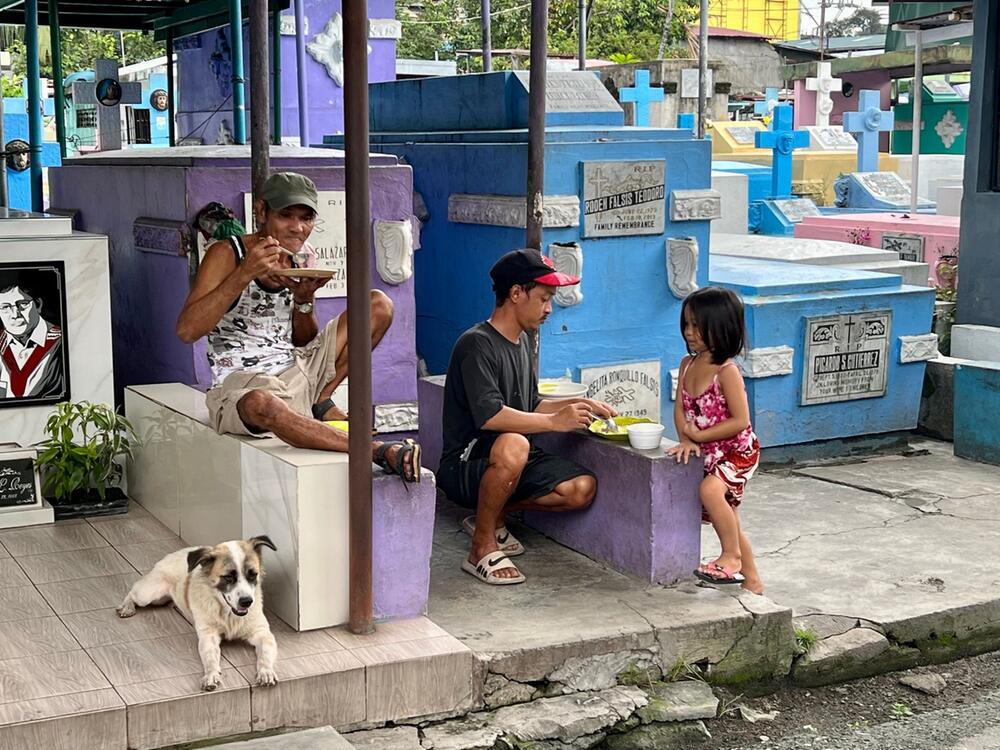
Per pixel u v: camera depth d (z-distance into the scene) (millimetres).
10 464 5895
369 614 4645
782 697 5055
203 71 12133
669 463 5273
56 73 9914
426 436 6785
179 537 5738
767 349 7812
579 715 4539
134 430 6203
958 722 4867
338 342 5211
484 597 5195
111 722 3957
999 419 7957
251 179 6082
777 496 7297
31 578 5180
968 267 8836
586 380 7227
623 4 30750
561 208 6930
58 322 6062
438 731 4410
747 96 30859
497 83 7453
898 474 7805
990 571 5961
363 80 4379
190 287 6176
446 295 7773
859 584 5773
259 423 4902
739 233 12445
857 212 14117
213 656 4176
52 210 8500
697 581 5383
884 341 8258
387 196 6590
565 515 5879
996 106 8680
